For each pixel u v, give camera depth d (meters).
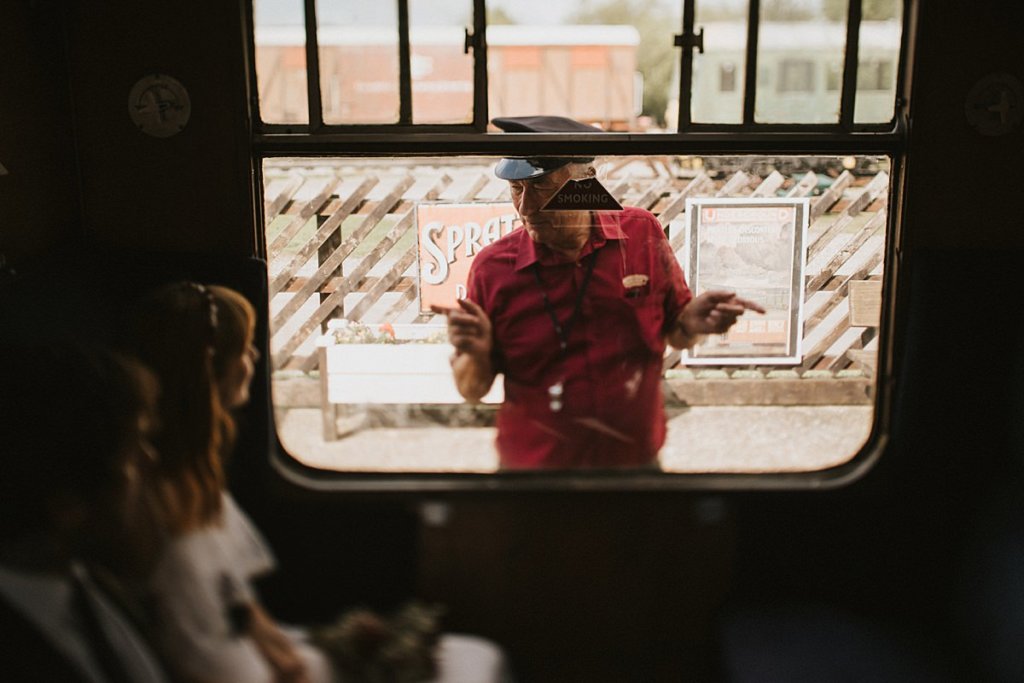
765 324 2.28
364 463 2.21
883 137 2.11
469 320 2.27
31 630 1.26
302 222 2.24
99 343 1.79
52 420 1.36
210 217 2.12
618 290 2.24
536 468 2.24
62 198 2.08
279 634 1.79
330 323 2.27
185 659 1.52
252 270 2.10
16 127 1.93
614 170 2.19
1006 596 1.88
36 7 2.00
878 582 2.23
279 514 2.17
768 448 2.27
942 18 2.06
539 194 2.17
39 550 1.34
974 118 2.11
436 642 1.98
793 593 2.25
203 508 1.64
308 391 2.28
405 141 2.09
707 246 2.23
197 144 2.09
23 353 1.38
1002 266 2.13
